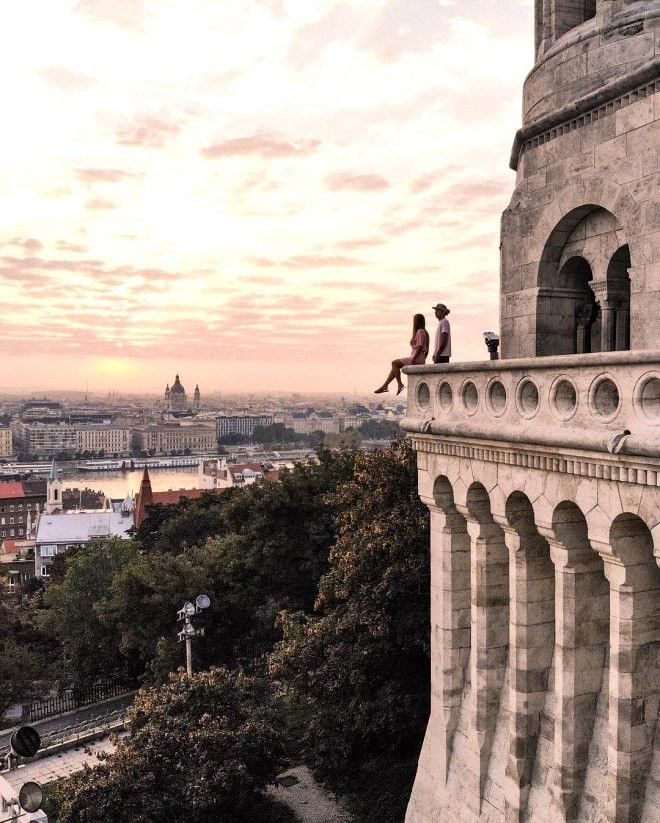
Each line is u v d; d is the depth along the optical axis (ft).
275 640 156.76
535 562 48.42
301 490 161.79
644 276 47.88
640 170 48.03
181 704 100.89
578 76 54.19
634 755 40.24
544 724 48.16
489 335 63.10
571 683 44.04
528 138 59.06
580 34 54.29
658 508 35.86
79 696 184.24
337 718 104.53
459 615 58.18
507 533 48.98
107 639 180.96
